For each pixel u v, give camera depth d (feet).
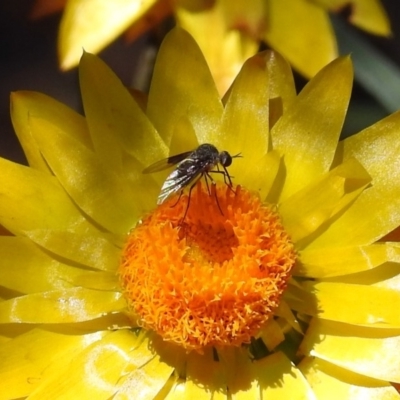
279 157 0.44
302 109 0.44
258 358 0.44
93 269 0.44
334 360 0.43
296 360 0.44
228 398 0.43
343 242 0.44
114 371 0.44
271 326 0.43
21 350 0.44
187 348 0.43
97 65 0.44
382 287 0.43
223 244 0.44
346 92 0.44
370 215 0.44
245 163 0.44
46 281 0.44
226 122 0.44
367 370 0.43
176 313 0.43
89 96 0.44
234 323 0.42
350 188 0.44
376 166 0.44
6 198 0.44
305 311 0.44
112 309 0.44
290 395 0.43
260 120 0.44
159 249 0.43
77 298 0.44
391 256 0.43
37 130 0.44
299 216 0.44
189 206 0.44
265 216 0.43
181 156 0.43
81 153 0.44
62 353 0.44
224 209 0.44
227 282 0.42
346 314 0.43
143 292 0.43
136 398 0.43
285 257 0.43
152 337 0.44
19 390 0.43
